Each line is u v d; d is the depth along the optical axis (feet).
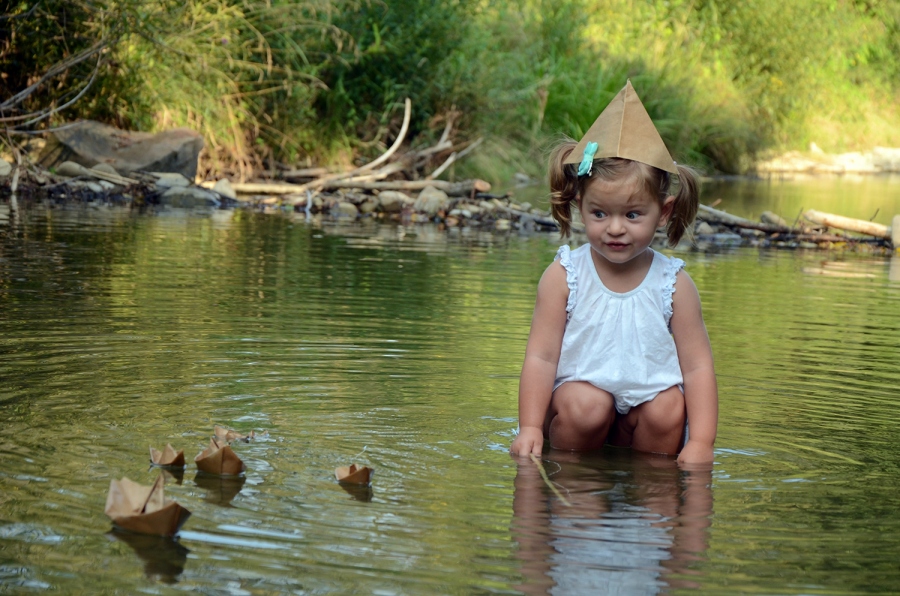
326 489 7.12
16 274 16.49
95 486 6.94
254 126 40.22
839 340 13.83
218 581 5.48
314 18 40.34
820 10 71.72
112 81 35.99
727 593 5.55
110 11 33.81
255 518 6.44
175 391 9.75
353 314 14.32
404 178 41.60
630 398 8.84
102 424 8.52
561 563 5.88
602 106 51.62
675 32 63.77
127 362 10.86
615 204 8.53
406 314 14.48
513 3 53.16
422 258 21.52
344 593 5.37
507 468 7.91
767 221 31.60
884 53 78.69
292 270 18.60
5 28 34.45
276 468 7.58
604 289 8.98
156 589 5.36
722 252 26.32
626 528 6.53
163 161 34.27
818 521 6.79
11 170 32.04
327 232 26.07
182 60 36.42
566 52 53.88
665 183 8.79
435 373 11.05
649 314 8.93
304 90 39.65
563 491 7.32
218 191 33.58
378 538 6.17
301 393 9.94
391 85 43.01
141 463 7.52
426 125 44.04
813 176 61.41
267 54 39.63
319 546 6.01
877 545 6.34
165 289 15.78
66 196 31.35
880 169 68.23
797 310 16.57
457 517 6.63
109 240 21.66
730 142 61.41
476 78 44.78
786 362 12.27
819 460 8.40
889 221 34.35
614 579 5.68
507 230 29.58
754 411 9.98
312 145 41.78
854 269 23.29
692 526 6.61
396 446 8.38
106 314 13.51
